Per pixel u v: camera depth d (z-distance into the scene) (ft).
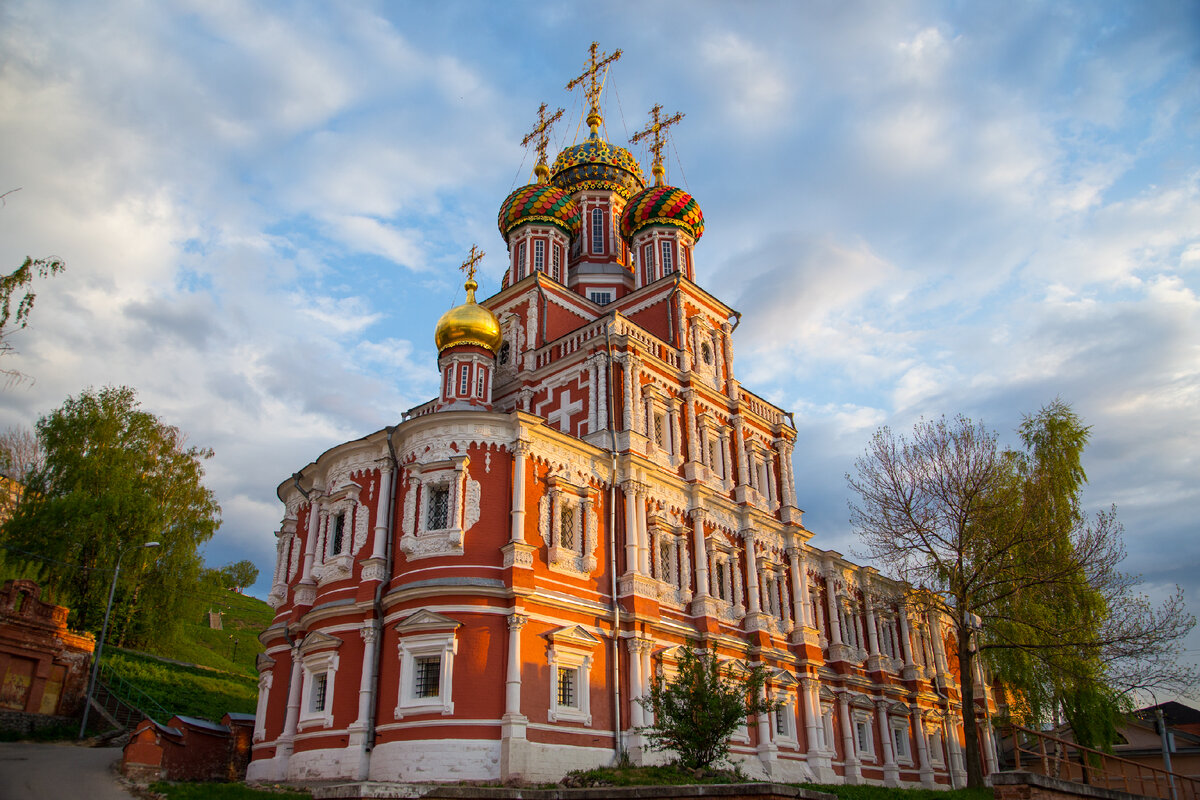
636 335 141.90
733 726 99.50
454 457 112.27
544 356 145.59
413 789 80.28
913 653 178.81
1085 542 128.47
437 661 102.94
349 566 115.75
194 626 228.63
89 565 151.64
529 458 115.55
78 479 159.74
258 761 116.37
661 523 128.77
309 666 112.57
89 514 150.71
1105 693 141.59
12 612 120.98
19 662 121.60
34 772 89.10
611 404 131.54
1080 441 157.17
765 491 156.46
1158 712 155.12
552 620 109.29
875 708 161.58
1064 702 143.54
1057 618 134.62
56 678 127.34
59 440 165.37
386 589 110.83
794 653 145.18
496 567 107.55
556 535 114.21
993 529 126.82
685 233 172.45
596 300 173.68
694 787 69.31
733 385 157.99
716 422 149.48
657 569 126.11
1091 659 131.75
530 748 99.19
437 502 113.39
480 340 135.33
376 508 117.70
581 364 136.98
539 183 179.63
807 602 151.64
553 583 111.75
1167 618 121.49
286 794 84.07
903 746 165.48
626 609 118.93
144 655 163.43
